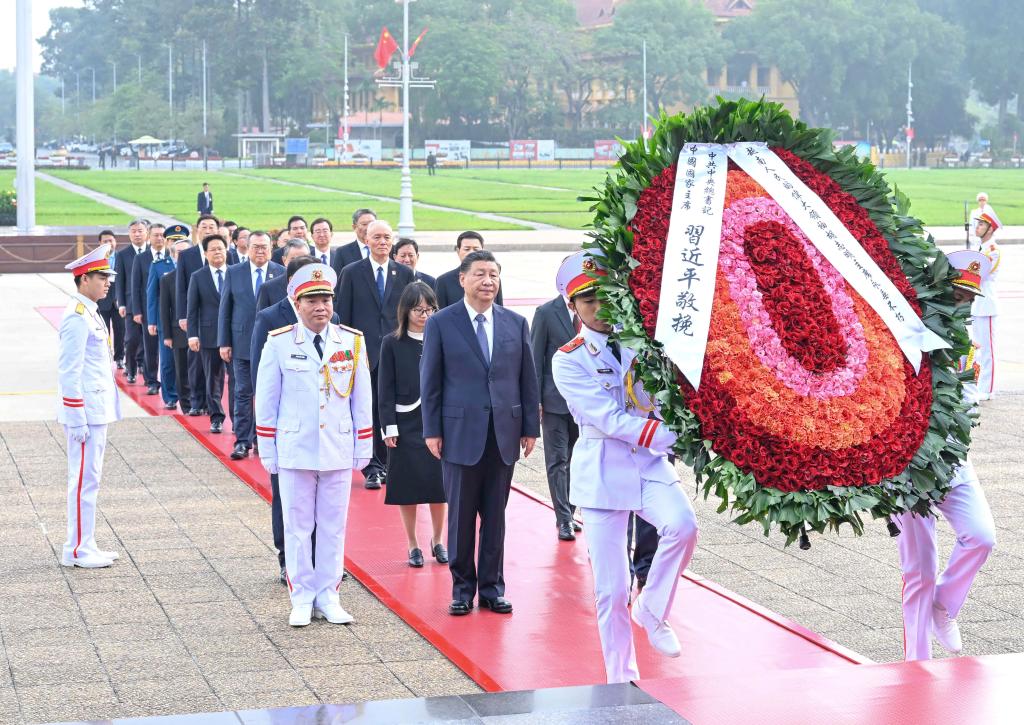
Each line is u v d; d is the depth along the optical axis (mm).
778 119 6477
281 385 7703
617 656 6379
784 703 5504
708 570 8945
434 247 38500
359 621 7758
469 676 6789
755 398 5762
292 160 116875
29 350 20031
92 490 8859
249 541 9531
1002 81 137750
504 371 7891
